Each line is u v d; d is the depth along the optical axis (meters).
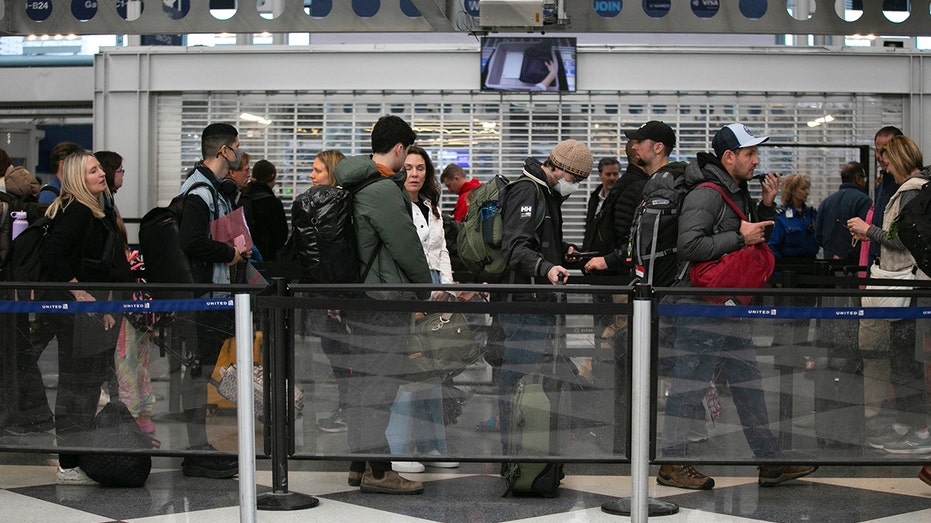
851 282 7.10
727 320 5.18
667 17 7.55
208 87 10.76
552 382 5.20
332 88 10.69
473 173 10.62
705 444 5.22
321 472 6.00
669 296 5.15
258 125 10.77
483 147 10.62
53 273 5.71
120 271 6.07
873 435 5.29
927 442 5.30
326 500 5.38
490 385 5.21
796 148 10.59
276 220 9.87
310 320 5.20
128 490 5.56
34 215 7.23
